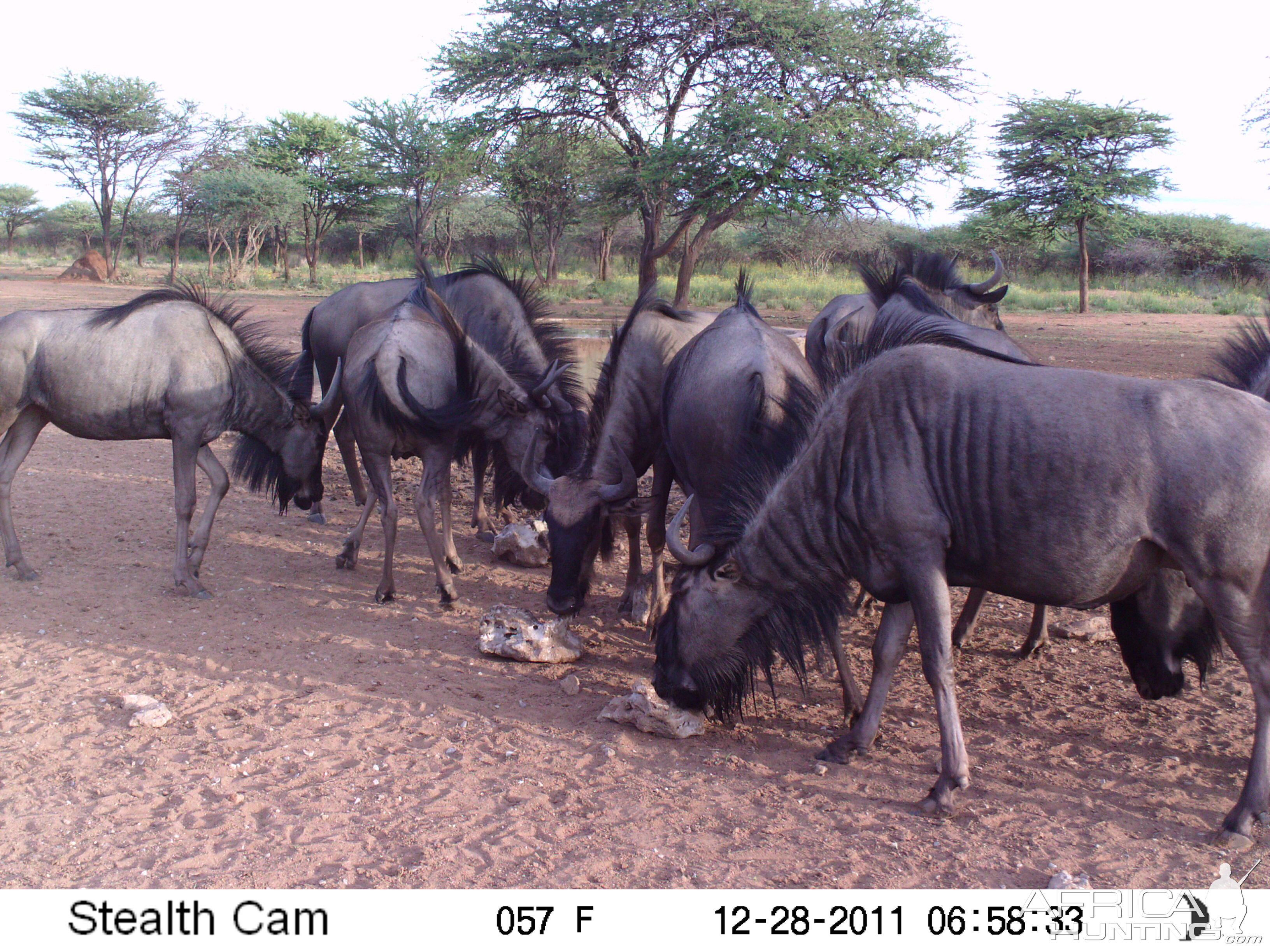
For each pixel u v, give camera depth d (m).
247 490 9.03
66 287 36.62
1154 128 30.70
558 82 23.39
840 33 22.11
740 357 5.15
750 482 4.49
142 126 44.16
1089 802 4.09
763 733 4.76
